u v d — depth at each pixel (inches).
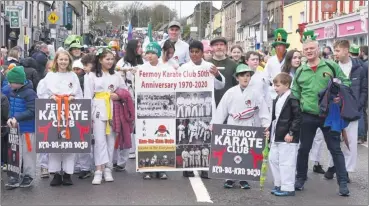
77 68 373.1
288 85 309.3
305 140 317.7
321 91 305.6
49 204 282.4
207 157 345.1
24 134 319.6
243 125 317.1
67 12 1936.5
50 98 319.6
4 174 362.6
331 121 304.2
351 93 308.8
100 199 292.5
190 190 314.2
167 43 344.2
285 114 305.0
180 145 344.5
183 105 343.9
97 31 2785.4
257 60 364.8
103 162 333.7
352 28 1262.3
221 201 290.2
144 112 342.6
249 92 316.8
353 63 427.8
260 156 315.6
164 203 284.0
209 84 343.9
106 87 336.8
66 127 320.5
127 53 406.0
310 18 1675.7
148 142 343.0
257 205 283.7
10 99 319.6
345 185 308.5
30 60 455.2
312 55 310.8
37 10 1668.3
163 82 342.6
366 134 518.3
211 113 344.2
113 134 342.0
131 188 319.0
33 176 324.8
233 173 316.2
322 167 391.2
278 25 2160.4
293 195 307.1
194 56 342.3
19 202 286.5
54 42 1418.6
